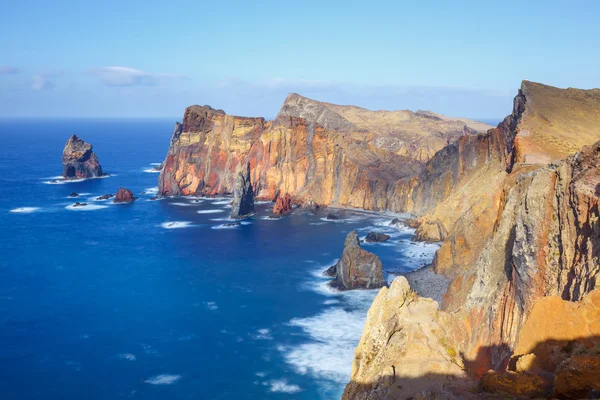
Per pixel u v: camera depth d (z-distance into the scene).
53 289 97.19
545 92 133.38
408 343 30.83
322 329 79.25
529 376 23.20
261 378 65.50
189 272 107.62
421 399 25.95
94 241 133.50
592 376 19.75
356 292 95.19
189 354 71.88
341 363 68.81
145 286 99.00
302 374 66.25
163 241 134.00
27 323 81.94
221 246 129.00
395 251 122.38
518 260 51.47
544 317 27.91
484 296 57.72
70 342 75.56
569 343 26.12
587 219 45.00
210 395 62.06
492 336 50.62
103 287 98.31
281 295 94.00
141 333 78.44
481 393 23.52
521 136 98.31
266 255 120.56
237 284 100.06
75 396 62.16
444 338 31.69
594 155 48.25
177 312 86.38
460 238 95.38
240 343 74.94
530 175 59.75
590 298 27.78
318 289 97.12
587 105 129.00
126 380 65.44
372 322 34.25
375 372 30.41
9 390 63.28
